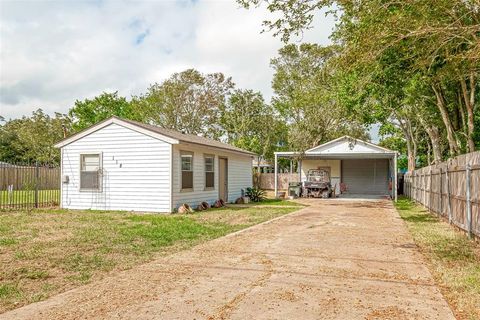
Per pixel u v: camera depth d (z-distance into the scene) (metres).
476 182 8.14
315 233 9.24
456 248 7.39
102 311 3.92
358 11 7.19
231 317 3.75
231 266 5.84
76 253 6.84
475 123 16.70
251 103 44.34
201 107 40.09
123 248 7.31
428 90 15.43
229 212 14.63
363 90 14.45
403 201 21.67
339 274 5.38
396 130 34.41
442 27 6.86
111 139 15.38
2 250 7.09
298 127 33.94
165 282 4.97
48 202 17.30
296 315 3.80
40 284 4.96
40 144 40.06
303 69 36.00
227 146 20.09
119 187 15.22
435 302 4.21
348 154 24.39
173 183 14.48
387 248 7.34
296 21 6.93
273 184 35.19
